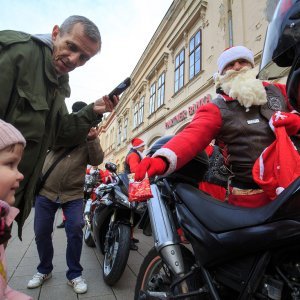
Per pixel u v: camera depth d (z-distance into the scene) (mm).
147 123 16156
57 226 5617
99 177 7324
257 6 7117
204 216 1243
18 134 1127
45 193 2764
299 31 1147
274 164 1206
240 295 1076
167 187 1621
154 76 15422
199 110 1567
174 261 1430
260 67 1640
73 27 1670
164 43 14023
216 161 2258
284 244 974
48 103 1723
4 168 1071
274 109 1512
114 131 28094
